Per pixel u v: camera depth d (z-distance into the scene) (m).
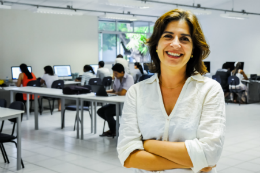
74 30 9.70
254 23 9.57
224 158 3.56
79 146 4.11
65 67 8.79
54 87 6.56
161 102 0.87
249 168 3.24
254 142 4.26
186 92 0.86
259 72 9.50
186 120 0.84
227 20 10.38
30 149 3.96
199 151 0.78
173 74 0.88
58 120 5.93
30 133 4.85
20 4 7.91
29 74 6.69
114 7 9.17
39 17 8.93
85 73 7.34
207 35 11.14
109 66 10.89
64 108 5.20
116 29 10.95
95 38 10.21
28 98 5.92
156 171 0.86
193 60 0.93
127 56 11.29
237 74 8.21
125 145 0.88
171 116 0.85
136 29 11.37
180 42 0.86
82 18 9.85
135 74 8.55
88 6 8.75
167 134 0.85
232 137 4.54
